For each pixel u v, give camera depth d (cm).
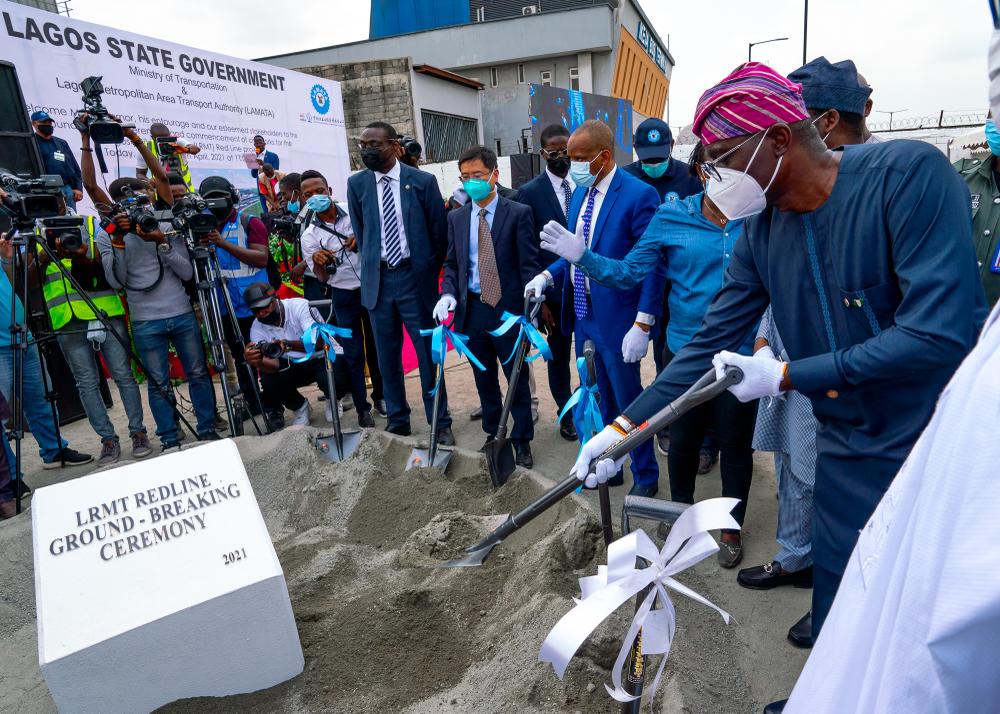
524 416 376
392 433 418
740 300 175
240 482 212
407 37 2272
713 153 148
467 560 205
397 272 392
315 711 192
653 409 178
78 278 404
